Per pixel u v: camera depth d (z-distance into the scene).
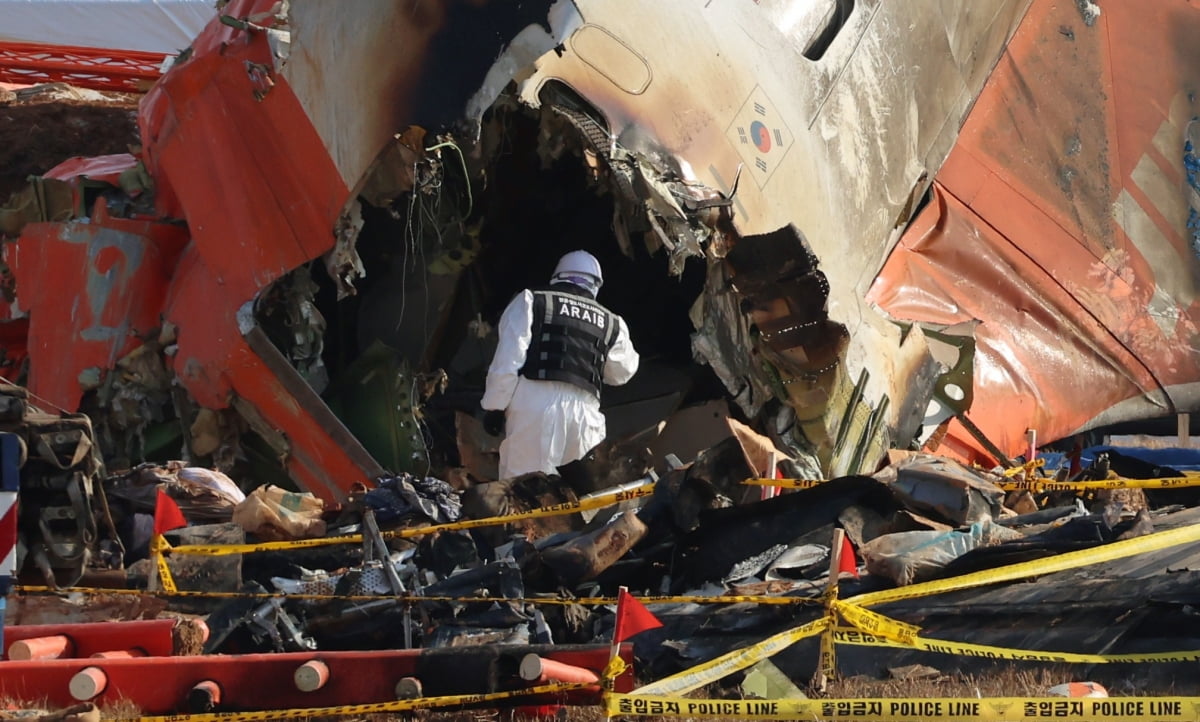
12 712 9.77
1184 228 35.59
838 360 22.62
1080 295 33.78
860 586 13.62
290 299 23.05
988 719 9.02
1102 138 35.19
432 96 20.73
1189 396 34.34
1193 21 36.59
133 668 10.98
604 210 25.39
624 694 9.99
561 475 18.30
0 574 10.61
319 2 22.02
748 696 11.05
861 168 27.30
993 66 33.50
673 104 22.52
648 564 15.51
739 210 22.53
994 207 33.41
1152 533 14.28
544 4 20.75
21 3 56.78
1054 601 12.28
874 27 28.67
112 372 24.88
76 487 13.96
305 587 14.16
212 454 23.80
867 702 9.31
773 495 17.52
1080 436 33.66
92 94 56.41
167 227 25.64
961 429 30.59
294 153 22.14
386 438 23.52
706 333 22.39
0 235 28.22
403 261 24.77
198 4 58.56
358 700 10.93
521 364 19.08
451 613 13.42
